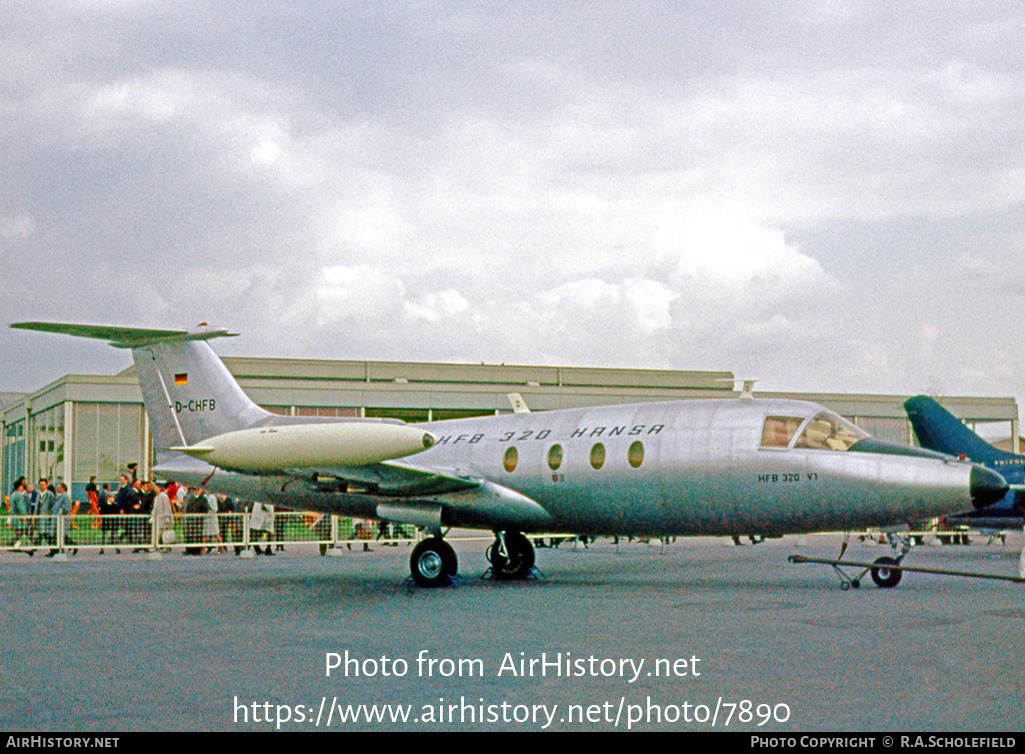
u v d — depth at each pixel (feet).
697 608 43.68
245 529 84.69
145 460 123.03
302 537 86.84
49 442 127.65
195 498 86.63
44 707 24.91
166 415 66.80
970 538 112.68
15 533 81.30
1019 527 80.43
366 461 50.60
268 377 141.28
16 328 59.00
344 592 52.60
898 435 143.13
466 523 60.03
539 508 58.54
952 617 40.16
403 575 63.31
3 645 34.96
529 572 60.90
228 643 34.94
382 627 38.58
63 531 81.46
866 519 50.90
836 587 53.47
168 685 27.53
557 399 137.59
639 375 160.04
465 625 38.83
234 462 53.21
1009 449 143.33
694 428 54.70
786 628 37.22
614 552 87.71
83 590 54.80
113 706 24.97
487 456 60.75
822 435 52.34
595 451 57.00
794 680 27.37
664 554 84.12
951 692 25.71
